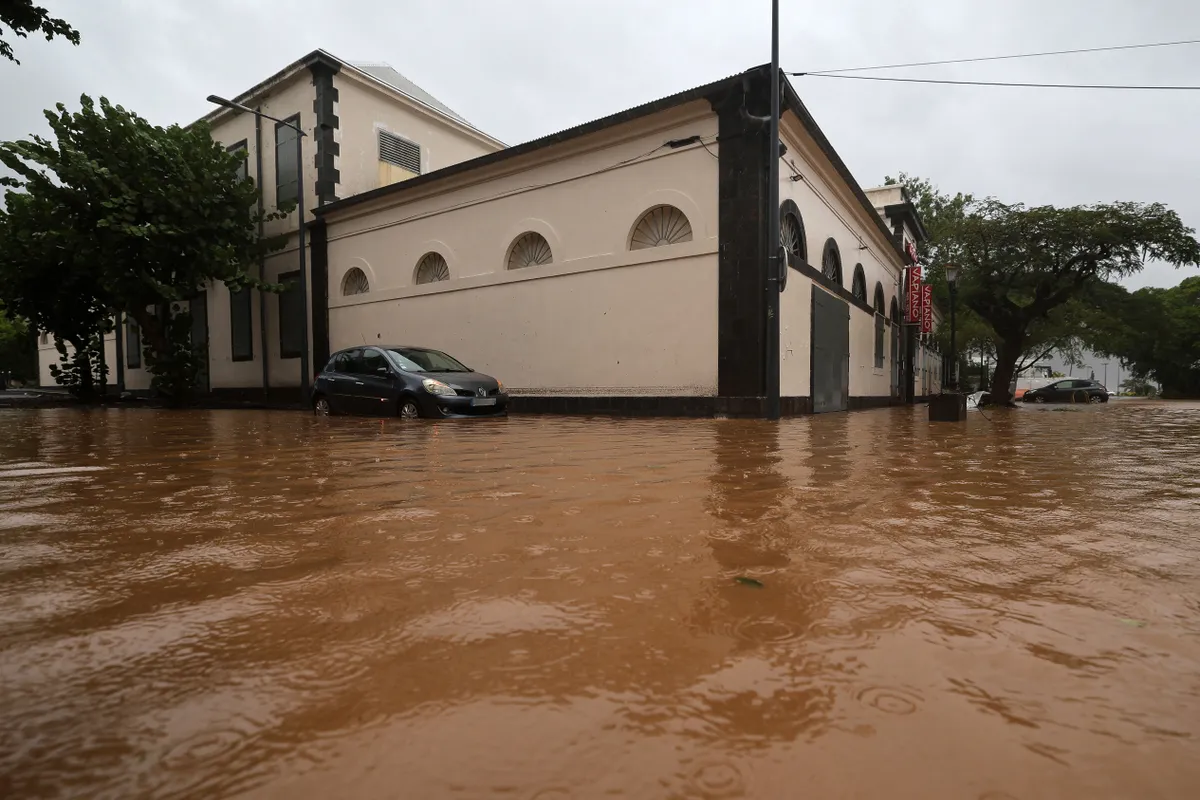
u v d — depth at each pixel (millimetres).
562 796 834
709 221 10531
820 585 1697
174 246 15117
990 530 2342
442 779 873
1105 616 1488
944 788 853
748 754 931
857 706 1066
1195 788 856
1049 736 980
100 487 3338
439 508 2729
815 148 12570
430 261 14984
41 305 17297
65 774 893
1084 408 19562
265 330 18719
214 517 2559
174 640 1350
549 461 4402
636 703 1076
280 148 17828
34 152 13820
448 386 9438
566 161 12266
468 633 1377
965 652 1285
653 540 2174
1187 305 44688
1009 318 19547
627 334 11461
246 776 885
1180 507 2803
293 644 1323
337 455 4816
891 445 5707
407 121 18547
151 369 16797
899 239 23766
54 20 7250
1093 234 16531
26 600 1595
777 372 9820
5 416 12516
